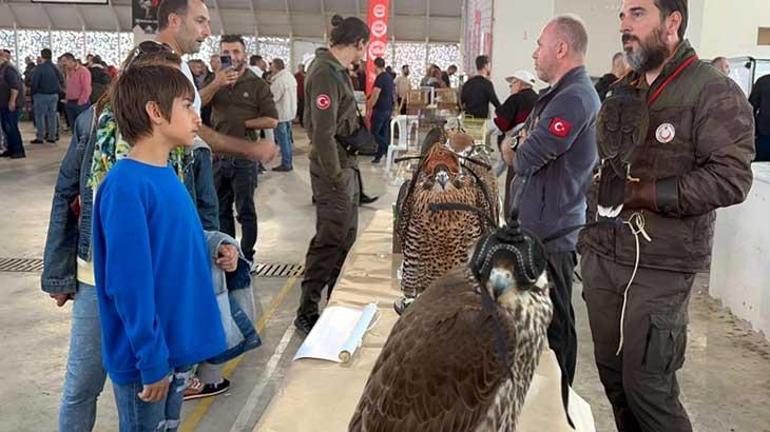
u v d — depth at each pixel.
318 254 3.84
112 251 1.64
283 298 4.70
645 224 1.95
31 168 10.12
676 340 2.00
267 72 13.49
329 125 3.46
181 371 1.92
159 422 1.83
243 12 22.75
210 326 1.82
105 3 21.02
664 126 1.90
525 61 10.84
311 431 1.40
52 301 4.59
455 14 22.39
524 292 0.90
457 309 0.92
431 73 15.14
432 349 0.90
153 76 1.73
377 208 7.33
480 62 8.56
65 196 2.03
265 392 3.34
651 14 1.89
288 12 22.66
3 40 23.84
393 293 2.21
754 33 11.31
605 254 2.08
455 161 1.74
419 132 4.16
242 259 2.07
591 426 1.54
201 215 2.73
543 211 2.38
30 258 5.61
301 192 8.45
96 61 17.09
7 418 3.07
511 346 0.89
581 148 2.36
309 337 1.83
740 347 3.98
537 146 2.34
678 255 1.94
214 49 22.75
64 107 14.77
